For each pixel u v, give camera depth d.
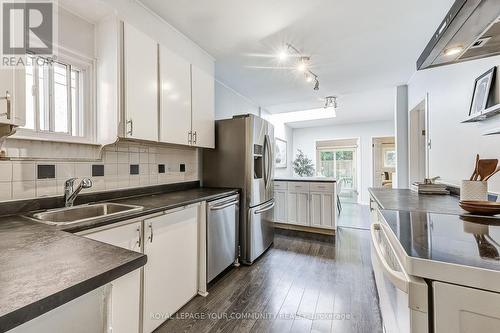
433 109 2.60
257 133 2.75
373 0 1.81
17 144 1.34
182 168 2.58
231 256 2.40
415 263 0.66
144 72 1.77
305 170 7.16
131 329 1.27
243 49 2.57
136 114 1.70
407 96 3.65
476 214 1.22
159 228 1.54
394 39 2.36
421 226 1.00
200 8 1.92
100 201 1.72
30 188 1.38
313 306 1.77
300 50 2.58
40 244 0.79
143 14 1.91
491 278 0.57
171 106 2.02
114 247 0.77
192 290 1.85
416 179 3.46
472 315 0.59
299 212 3.96
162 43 2.09
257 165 2.86
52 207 1.45
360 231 3.86
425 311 0.64
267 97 4.38
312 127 7.61
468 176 1.90
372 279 2.18
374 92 4.07
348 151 7.48
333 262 2.59
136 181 2.05
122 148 1.93
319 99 4.52
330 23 2.09
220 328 1.53
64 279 0.55
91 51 1.66
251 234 2.56
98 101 1.68
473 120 1.72
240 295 1.92
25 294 0.48
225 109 3.68
